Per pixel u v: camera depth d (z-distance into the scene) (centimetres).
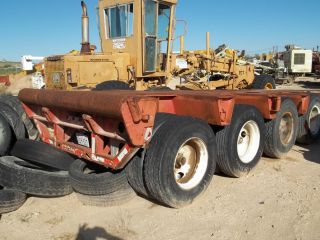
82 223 411
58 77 851
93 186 426
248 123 554
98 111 399
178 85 1188
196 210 441
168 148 407
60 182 458
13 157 491
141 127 385
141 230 396
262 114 598
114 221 413
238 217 424
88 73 831
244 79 1393
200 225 406
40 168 491
